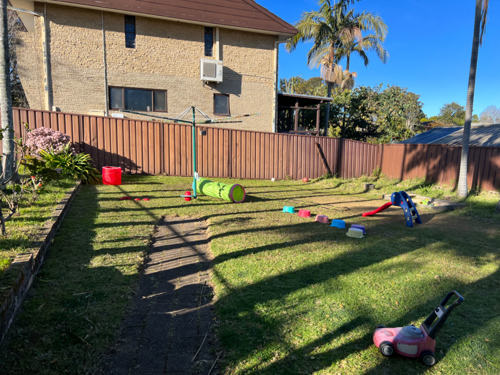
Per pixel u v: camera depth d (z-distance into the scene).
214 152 14.25
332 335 2.80
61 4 13.66
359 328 2.92
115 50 14.88
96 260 4.18
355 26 25.27
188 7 15.98
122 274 3.83
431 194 12.63
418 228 7.27
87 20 14.30
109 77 14.87
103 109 14.87
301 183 15.24
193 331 2.83
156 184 11.20
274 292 3.55
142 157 12.84
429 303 3.46
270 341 2.68
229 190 8.95
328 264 4.51
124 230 5.58
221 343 2.64
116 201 8.02
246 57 17.48
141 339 2.69
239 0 17.33
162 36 15.71
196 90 16.55
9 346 2.41
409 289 3.80
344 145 17.42
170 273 4.09
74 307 3.04
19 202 6.02
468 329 3.01
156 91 15.87
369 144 18.16
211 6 16.52
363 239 6.02
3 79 7.46
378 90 29.30
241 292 3.52
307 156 16.47
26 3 13.43
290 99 20.06
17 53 13.81
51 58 13.87
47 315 2.87
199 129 13.84
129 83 15.25
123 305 3.15
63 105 14.20
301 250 5.07
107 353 2.48
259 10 17.53
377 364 2.47
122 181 11.21
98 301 3.18
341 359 2.50
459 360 2.55
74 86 14.30
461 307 3.43
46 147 9.95
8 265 3.16
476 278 4.25
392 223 7.73
